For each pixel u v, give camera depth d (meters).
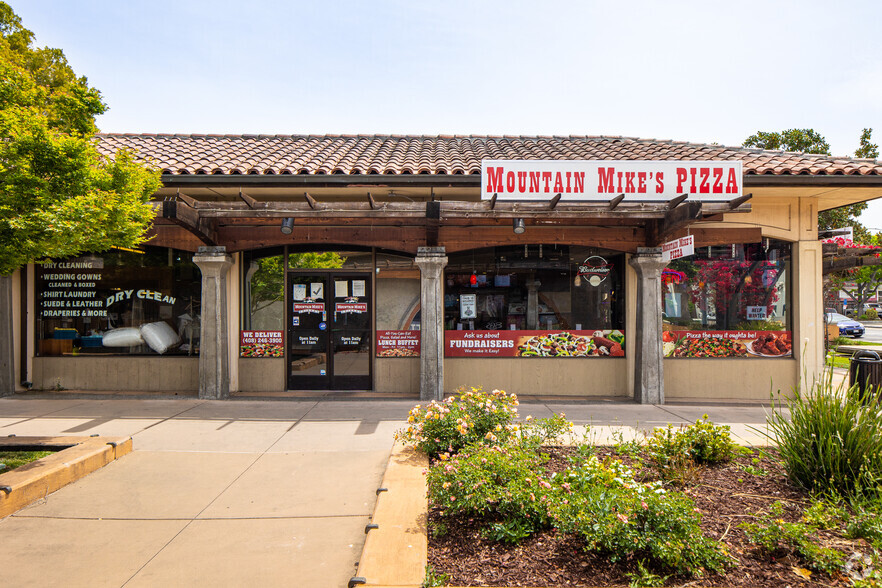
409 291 9.11
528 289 9.05
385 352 9.07
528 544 3.33
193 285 9.10
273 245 8.66
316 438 6.15
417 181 7.55
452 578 2.96
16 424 6.80
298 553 3.51
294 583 3.14
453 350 8.98
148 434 6.32
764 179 7.50
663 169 6.84
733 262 8.99
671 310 9.02
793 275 8.80
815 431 4.33
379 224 8.40
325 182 7.57
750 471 4.58
